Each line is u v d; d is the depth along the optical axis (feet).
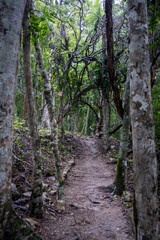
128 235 11.96
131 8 8.75
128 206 15.93
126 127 20.04
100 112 51.55
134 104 8.36
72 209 15.24
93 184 22.95
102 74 33.63
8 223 7.66
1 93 6.97
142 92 8.25
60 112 32.53
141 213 7.72
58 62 29.12
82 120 88.28
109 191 20.18
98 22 29.60
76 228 12.26
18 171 16.65
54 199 16.06
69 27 29.86
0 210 7.12
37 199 11.91
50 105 15.16
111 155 37.65
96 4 30.78
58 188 15.47
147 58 8.46
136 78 8.37
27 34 11.27
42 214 12.23
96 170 29.60
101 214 15.07
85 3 29.14
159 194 17.60
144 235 7.59
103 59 33.71
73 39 31.35
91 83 37.96
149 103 8.28
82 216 14.23
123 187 19.47
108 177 26.17
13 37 7.27
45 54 28.04
